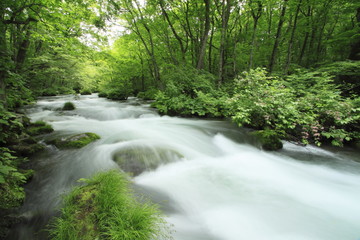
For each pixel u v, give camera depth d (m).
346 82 9.27
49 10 5.17
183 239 2.23
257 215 2.77
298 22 11.73
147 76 22.70
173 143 5.18
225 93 9.77
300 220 2.68
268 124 6.69
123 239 1.85
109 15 10.95
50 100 15.41
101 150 4.46
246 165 4.55
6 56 3.58
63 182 3.29
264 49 13.66
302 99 6.68
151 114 10.02
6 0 3.77
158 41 16.34
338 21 13.54
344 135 5.64
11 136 4.34
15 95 4.68
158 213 2.44
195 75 10.12
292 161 5.02
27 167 3.74
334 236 2.38
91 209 2.26
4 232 2.27
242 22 14.79
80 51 8.72
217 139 6.09
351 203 3.15
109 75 18.73
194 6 12.56
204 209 2.89
